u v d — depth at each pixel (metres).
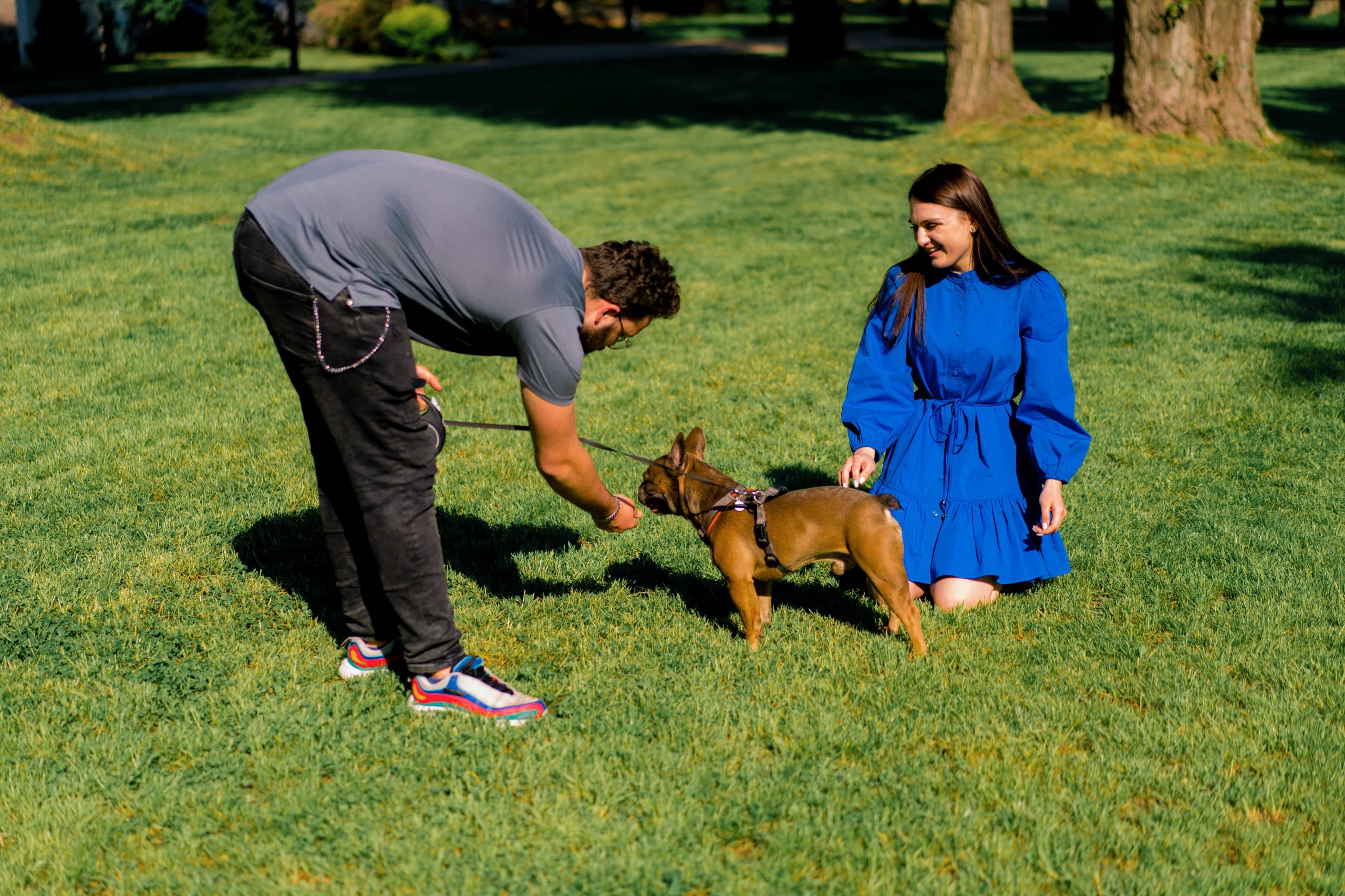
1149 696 3.20
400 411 2.83
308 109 24.17
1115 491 4.84
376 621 3.32
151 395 6.32
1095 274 9.00
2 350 7.07
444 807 2.71
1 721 3.10
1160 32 14.17
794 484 5.04
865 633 3.68
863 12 60.31
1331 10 41.53
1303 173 12.96
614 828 2.61
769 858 2.50
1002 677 3.34
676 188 14.09
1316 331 7.22
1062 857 2.50
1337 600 3.77
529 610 3.85
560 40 47.84
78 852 2.56
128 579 4.05
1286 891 2.40
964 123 17.44
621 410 6.14
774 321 8.03
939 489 3.95
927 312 3.89
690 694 3.23
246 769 2.88
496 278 2.68
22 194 12.00
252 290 2.73
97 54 34.62
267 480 5.08
